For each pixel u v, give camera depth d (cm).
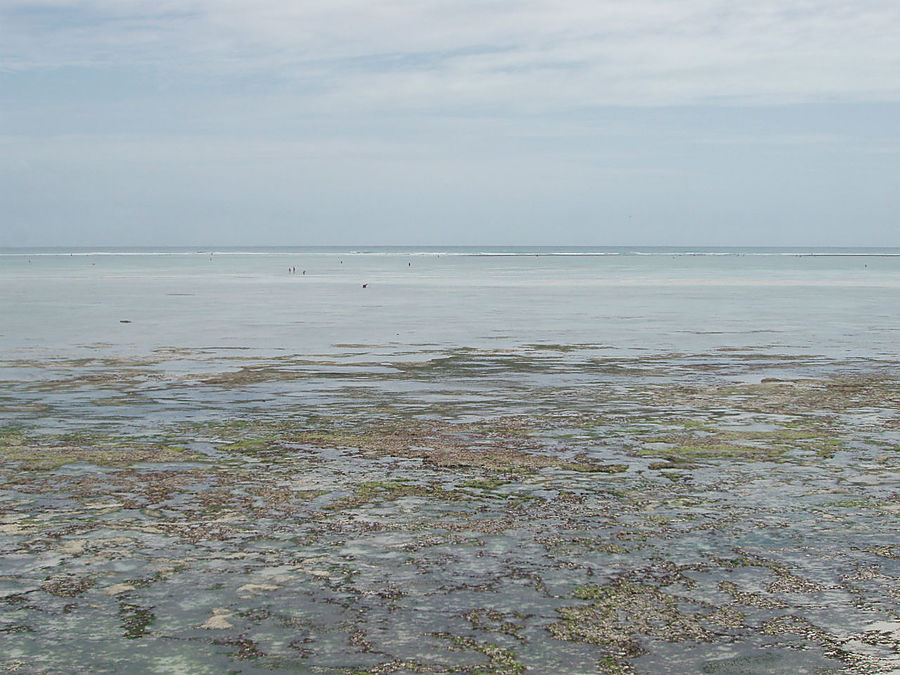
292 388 1917
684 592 778
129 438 1395
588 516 988
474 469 1195
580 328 3362
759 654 666
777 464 1222
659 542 902
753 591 779
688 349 2669
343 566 837
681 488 1099
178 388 1914
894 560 849
